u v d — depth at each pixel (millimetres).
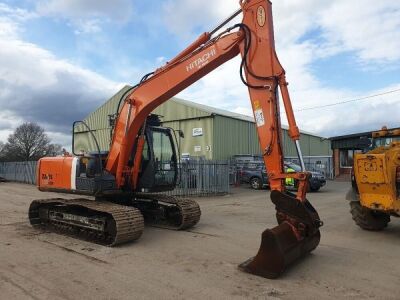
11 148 68125
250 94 6770
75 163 9391
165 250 7566
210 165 19453
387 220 9430
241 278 5824
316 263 6590
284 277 5867
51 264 6605
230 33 7336
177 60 8359
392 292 5266
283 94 6418
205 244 8070
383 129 10062
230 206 14727
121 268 6371
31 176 29062
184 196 18422
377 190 8258
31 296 5117
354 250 7500
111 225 7965
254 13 6844
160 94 8617
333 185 25922
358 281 5691
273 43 6672
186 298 5055
